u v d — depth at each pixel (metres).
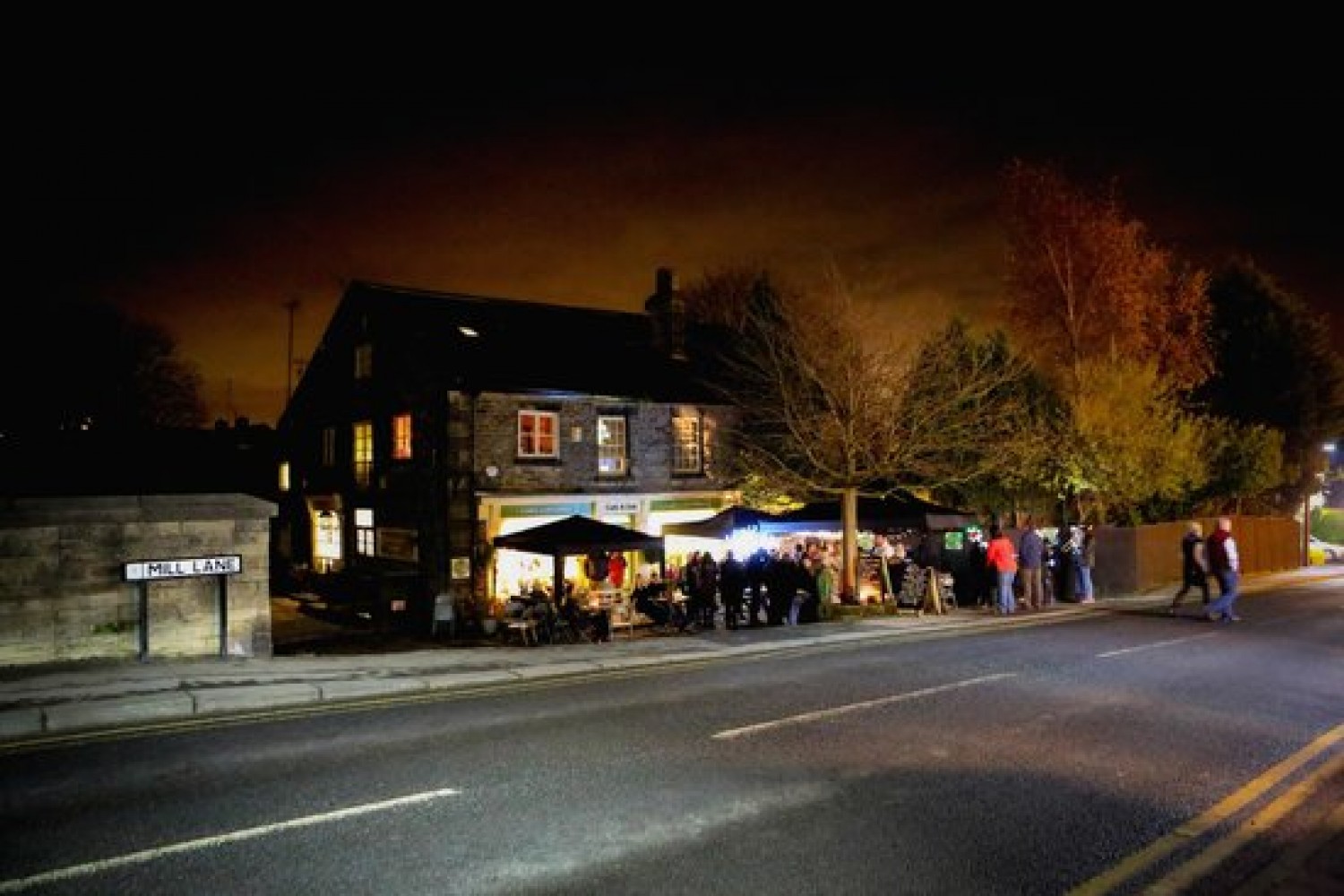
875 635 15.52
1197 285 32.75
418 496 24.67
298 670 11.24
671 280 29.91
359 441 28.91
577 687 11.09
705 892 5.34
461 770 7.55
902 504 22.28
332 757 7.84
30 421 40.72
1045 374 28.34
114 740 8.27
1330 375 39.03
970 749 8.46
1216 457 30.02
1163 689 11.30
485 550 23.25
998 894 5.41
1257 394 38.59
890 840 6.21
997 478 24.94
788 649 14.33
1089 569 21.47
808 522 21.31
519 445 24.19
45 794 6.79
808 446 22.86
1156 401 27.11
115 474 35.72
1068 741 8.78
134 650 11.24
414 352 25.27
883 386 21.97
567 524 19.38
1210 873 5.78
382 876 5.46
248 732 8.62
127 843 5.89
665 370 28.72
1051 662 13.13
